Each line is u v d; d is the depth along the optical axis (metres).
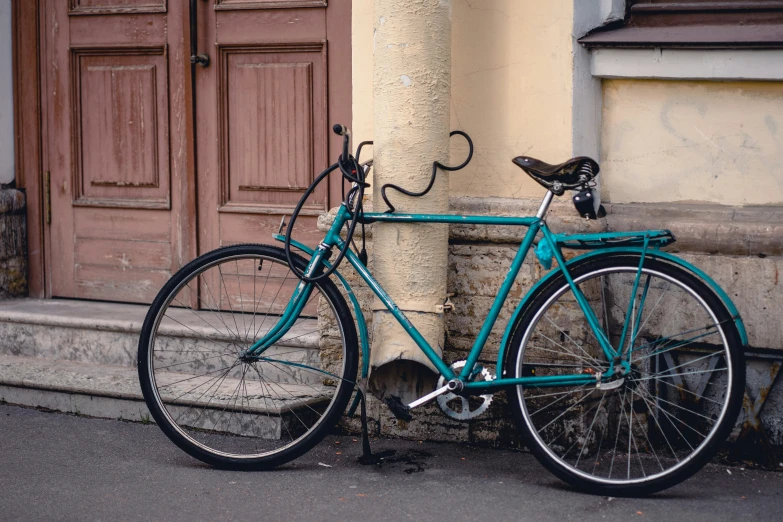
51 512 3.06
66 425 4.01
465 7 3.69
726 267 3.54
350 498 3.18
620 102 3.75
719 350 3.63
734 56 3.52
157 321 3.60
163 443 3.80
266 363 4.14
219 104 4.55
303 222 4.45
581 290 3.53
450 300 3.77
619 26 3.78
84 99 4.83
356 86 3.87
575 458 3.62
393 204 3.54
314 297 4.34
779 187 3.58
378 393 3.61
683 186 3.70
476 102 3.72
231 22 4.50
